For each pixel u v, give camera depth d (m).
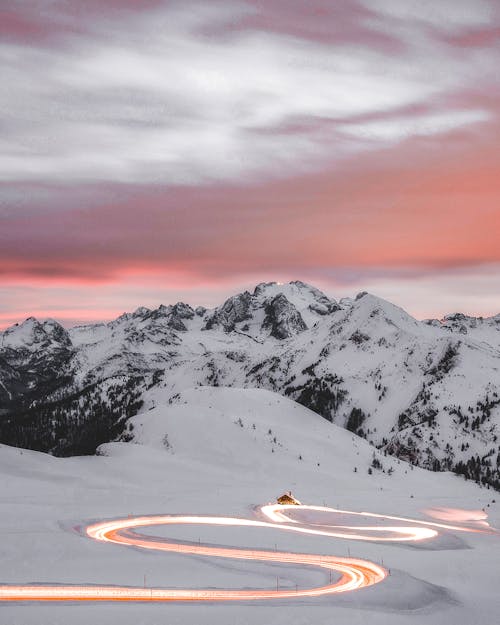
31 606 72.75
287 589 85.88
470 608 86.62
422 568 106.25
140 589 82.00
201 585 85.12
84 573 88.25
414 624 77.25
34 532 109.81
